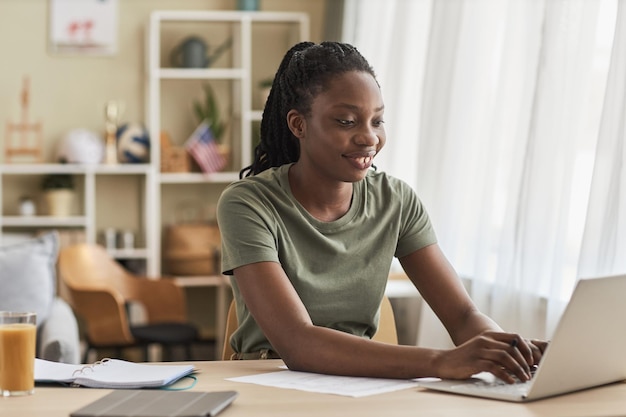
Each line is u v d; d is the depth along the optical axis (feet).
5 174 17.60
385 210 6.59
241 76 17.28
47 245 12.03
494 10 11.17
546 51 9.50
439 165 11.69
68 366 5.60
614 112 8.39
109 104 17.43
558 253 9.27
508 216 10.19
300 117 6.28
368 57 14.98
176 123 18.24
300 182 6.41
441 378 5.25
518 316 9.82
